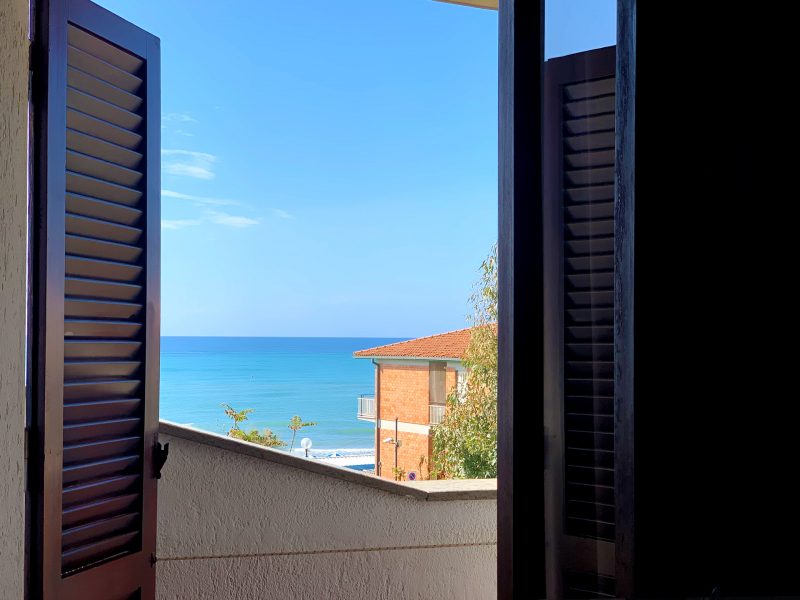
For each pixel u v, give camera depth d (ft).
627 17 1.51
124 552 4.52
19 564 3.50
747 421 1.31
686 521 1.38
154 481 4.79
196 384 159.74
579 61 1.84
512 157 2.08
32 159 3.81
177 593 5.68
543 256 1.98
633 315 1.46
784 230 1.29
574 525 1.82
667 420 1.41
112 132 4.45
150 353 4.73
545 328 1.96
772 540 1.29
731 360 1.33
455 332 84.74
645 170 1.45
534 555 1.96
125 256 4.57
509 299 2.07
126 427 4.55
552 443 1.93
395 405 81.05
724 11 1.35
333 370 161.89
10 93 3.46
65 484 4.03
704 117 1.37
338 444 137.49
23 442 3.53
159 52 4.88
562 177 1.92
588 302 1.85
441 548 6.43
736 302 1.32
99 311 4.33
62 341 3.95
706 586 1.35
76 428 4.11
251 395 156.35
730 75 1.34
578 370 1.86
